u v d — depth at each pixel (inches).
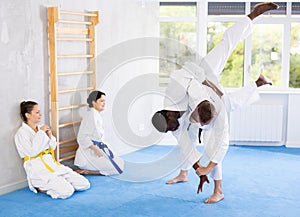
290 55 265.1
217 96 127.4
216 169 159.9
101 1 215.5
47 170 170.4
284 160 225.3
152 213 149.8
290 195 169.8
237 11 261.9
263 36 263.7
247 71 265.7
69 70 197.5
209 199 160.4
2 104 168.1
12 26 169.5
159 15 262.5
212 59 161.2
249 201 162.2
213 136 137.9
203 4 258.1
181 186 179.3
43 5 182.2
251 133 257.9
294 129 256.4
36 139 169.9
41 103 184.4
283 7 260.5
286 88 265.3
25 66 175.9
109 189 175.6
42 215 148.0
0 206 156.6
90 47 208.1
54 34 182.5
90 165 192.5
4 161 170.7
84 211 151.7
